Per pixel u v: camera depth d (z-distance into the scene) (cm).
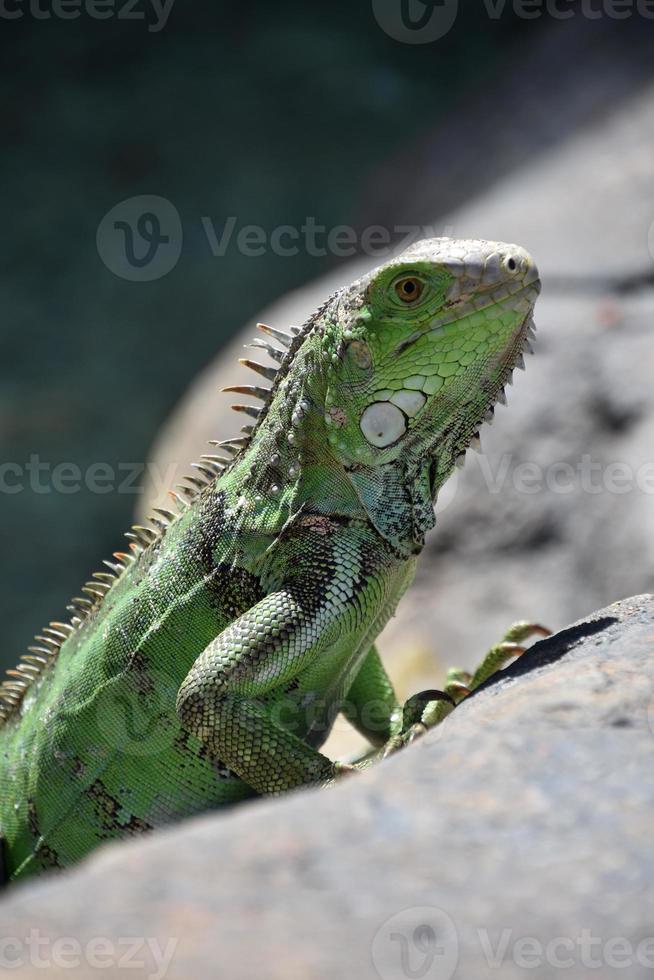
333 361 780
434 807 468
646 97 2291
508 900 416
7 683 946
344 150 3694
